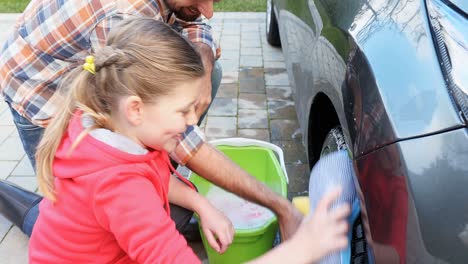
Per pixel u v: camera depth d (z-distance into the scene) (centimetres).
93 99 111
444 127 111
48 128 117
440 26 126
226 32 469
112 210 105
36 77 161
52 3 149
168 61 104
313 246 94
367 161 122
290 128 299
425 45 124
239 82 363
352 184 137
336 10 172
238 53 419
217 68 222
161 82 103
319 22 188
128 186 105
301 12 227
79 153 108
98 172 107
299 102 220
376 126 121
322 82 167
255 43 442
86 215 112
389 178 115
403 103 118
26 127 173
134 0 138
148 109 106
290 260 94
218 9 530
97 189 105
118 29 113
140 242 104
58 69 159
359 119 129
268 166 203
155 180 114
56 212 117
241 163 211
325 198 100
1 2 554
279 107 325
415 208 108
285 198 163
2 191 205
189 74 106
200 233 184
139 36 108
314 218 97
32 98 163
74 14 144
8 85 166
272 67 390
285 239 153
